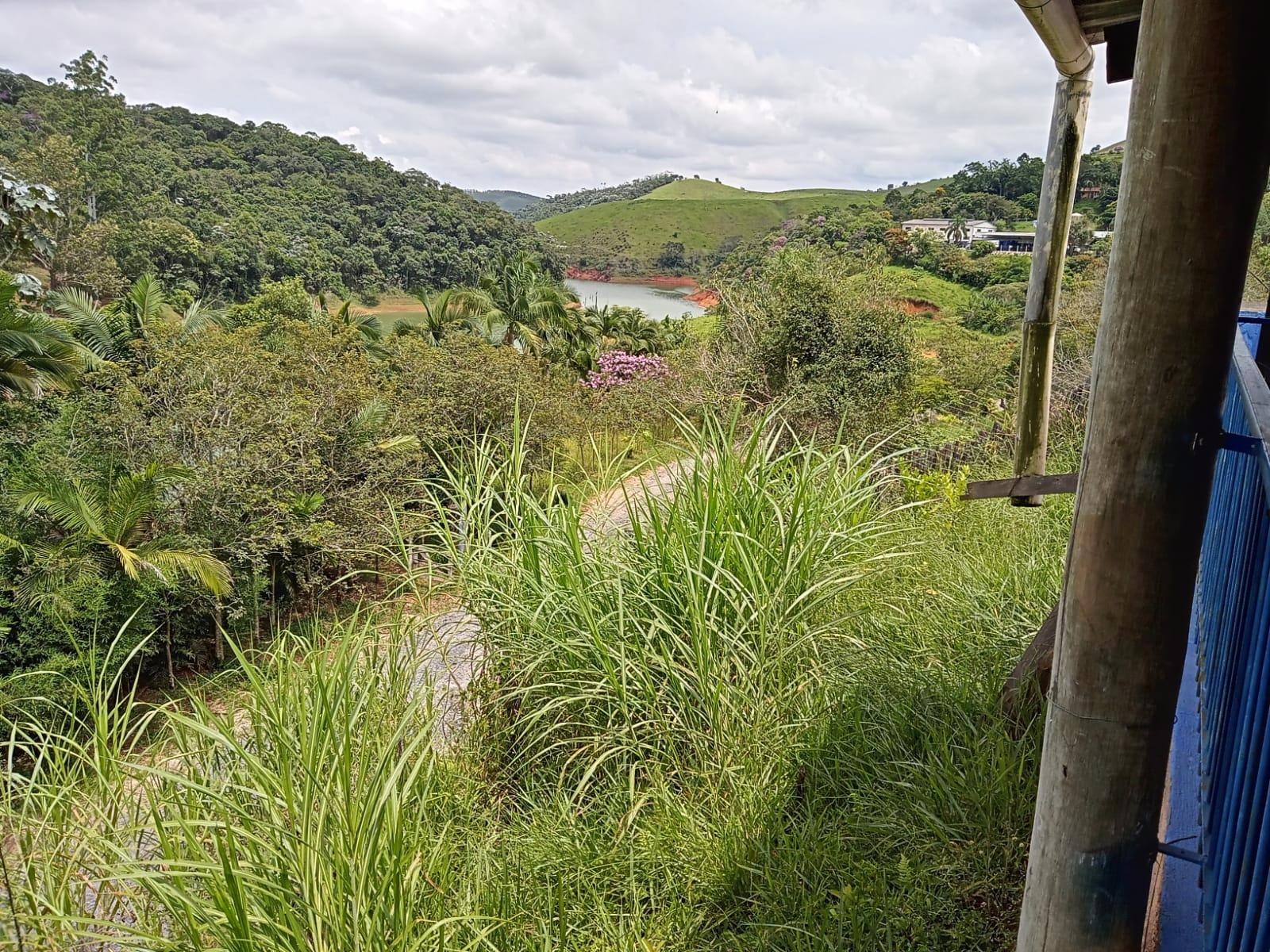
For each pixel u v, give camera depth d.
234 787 2.43
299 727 2.55
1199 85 1.07
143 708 9.51
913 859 2.48
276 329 16.39
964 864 2.39
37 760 2.92
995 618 3.64
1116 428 1.22
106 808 2.70
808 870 2.57
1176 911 1.86
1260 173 1.10
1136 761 1.31
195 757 2.88
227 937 1.98
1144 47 1.13
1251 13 1.04
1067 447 6.85
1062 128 3.73
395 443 12.23
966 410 10.87
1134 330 1.18
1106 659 1.29
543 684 3.43
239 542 10.23
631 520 3.87
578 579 3.60
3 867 2.29
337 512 11.35
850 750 3.06
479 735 3.63
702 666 3.21
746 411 10.97
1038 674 2.98
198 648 10.59
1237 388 2.09
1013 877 2.35
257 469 10.73
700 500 3.77
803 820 2.88
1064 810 1.38
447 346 16.12
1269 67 1.05
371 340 24.69
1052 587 3.77
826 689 3.32
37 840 2.59
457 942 2.43
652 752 3.18
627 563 3.75
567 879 2.73
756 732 3.12
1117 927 1.40
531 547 3.80
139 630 9.59
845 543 3.93
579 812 3.08
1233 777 1.40
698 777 3.08
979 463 7.29
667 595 3.56
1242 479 1.86
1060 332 10.72
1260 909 1.07
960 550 4.66
